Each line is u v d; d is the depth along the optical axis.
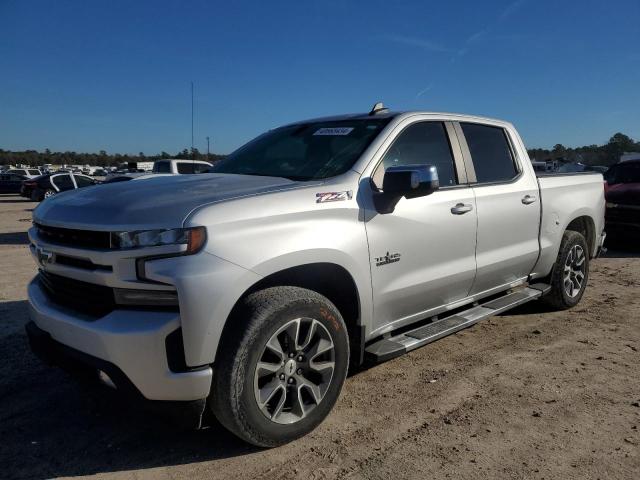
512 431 3.30
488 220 4.51
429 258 3.97
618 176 10.83
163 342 2.68
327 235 3.24
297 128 4.59
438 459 3.00
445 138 4.40
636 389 3.91
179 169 16.14
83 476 2.87
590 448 3.11
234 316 2.91
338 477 2.83
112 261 2.76
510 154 5.07
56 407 3.66
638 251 10.26
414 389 3.91
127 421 3.46
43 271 3.39
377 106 4.34
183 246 2.71
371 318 3.61
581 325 5.43
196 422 2.84
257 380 2.92
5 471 2.91
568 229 6.06
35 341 3.23
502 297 5.07
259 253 2.90
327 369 3.26
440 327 4.15
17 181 35.66
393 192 3.46
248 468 2.92
